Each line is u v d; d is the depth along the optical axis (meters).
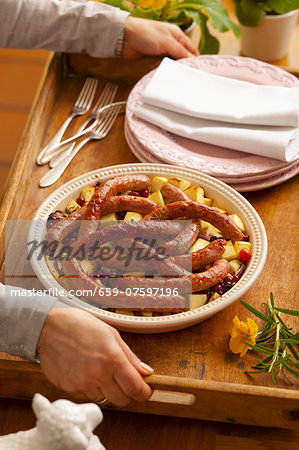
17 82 2.52
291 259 1.11
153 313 1.00
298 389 0.96
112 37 1.38
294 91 1.25
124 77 1.44
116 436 0.98
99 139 1.30
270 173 1.18
